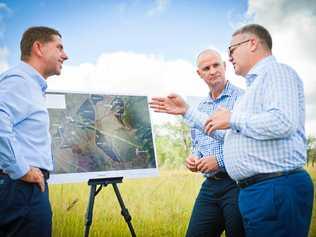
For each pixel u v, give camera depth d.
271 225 1.46
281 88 1.44
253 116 1.43
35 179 1.51
